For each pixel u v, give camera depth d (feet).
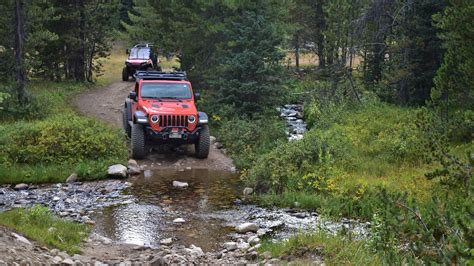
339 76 90.43
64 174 49.96
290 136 69.26
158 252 29.43
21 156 52.54
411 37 82.94
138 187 47.19
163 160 57.41
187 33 82.64
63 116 65.10
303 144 50.55
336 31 90.33
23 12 76.28
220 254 29.43
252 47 73.05
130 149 59.26
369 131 63.98
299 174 46.29
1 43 86.02
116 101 91.09
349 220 36.55
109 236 33.55
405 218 23.72
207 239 33.30
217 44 81.05
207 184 48.80
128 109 62.49
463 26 54.24
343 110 78.79
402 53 84.89
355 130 63.87
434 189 37.83
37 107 72.84
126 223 36.60
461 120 55.06
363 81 97.14
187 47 84.48
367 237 27.55
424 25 80.64
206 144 57.21
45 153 53.01
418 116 49.57
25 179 48.42
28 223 30.86
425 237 20.72
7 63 84.89
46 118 69.62
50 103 79.56
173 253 29.17
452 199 32.42
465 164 33.91
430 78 81.61
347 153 51.19
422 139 51.11
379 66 97.50
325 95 89.10
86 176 49.88
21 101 72.59
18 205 40.52
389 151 53.98
